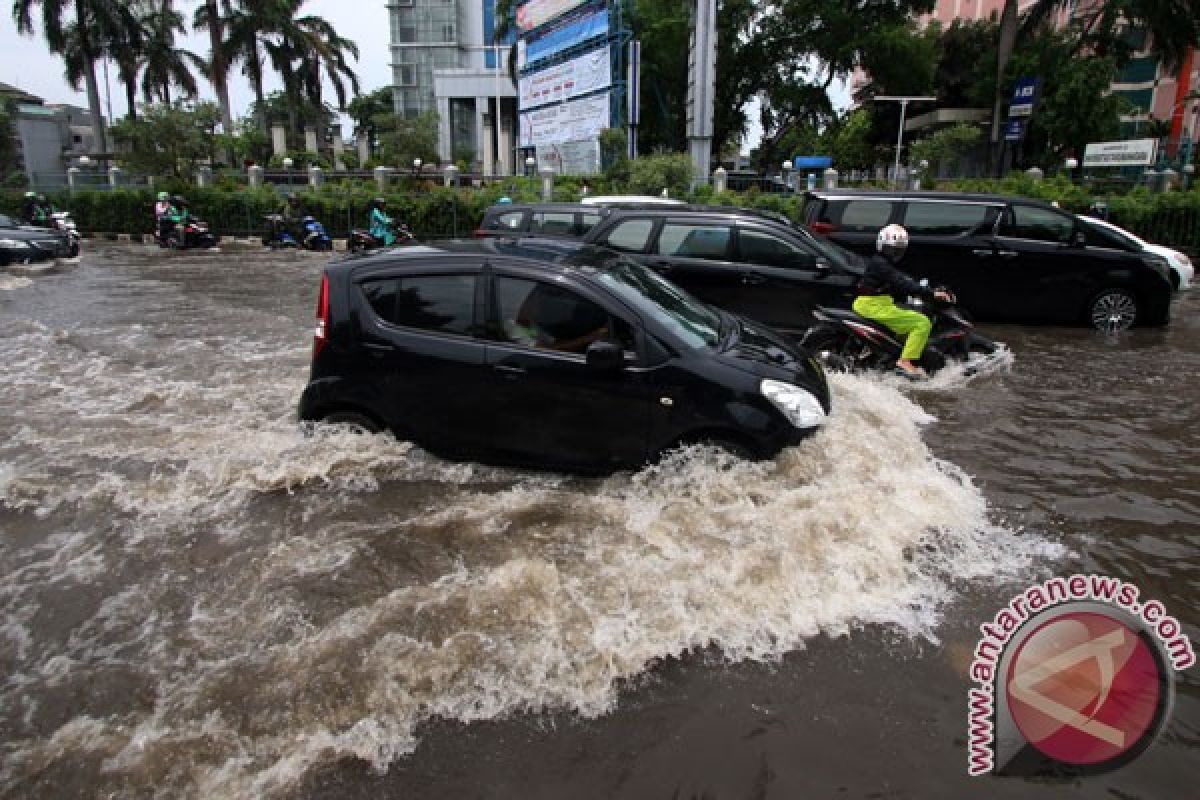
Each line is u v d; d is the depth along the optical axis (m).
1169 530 4.05
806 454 4.34
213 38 34.81
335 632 3.10
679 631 3.12
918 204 9.95
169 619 3.24
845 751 2.55
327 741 2.56
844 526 3.84
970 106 37.75
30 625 3.21
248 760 2.48
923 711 2.73
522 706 2.73
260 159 36.44
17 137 39.28
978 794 2.38
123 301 11.30
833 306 7.46
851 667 2.96
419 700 2.75
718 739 2.60
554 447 4.47
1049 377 7.10
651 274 5.34
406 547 3.77
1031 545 3.87
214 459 4.84
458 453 4.64
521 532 3.89
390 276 4.72
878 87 35.88
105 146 36.88
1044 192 18.80
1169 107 37.03
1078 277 9.40
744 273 7.64
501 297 4.52
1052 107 30.00
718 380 4.27
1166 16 26.45
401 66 74.69
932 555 3.74
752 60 34.69
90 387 6.67
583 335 4.41
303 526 4.01
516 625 3.14
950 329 6.97
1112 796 2.38
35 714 2.70
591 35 26.95
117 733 2.60
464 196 21.34
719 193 20.94
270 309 10.67
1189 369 7.44
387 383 4.65
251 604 3.33
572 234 9.83
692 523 3.90
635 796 2.36
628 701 2.77
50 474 4.70
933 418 5.80
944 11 50.53
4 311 10.40
